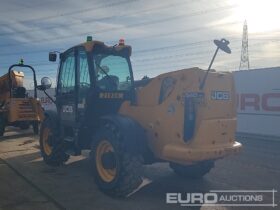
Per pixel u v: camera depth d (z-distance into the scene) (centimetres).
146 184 581
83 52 608
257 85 1155
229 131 511
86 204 478
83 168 687
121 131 502
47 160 704
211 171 673
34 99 1225
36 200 491
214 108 496
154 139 517
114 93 602
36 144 990
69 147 659
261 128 1141
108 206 471
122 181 491
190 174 602
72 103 638
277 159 784
